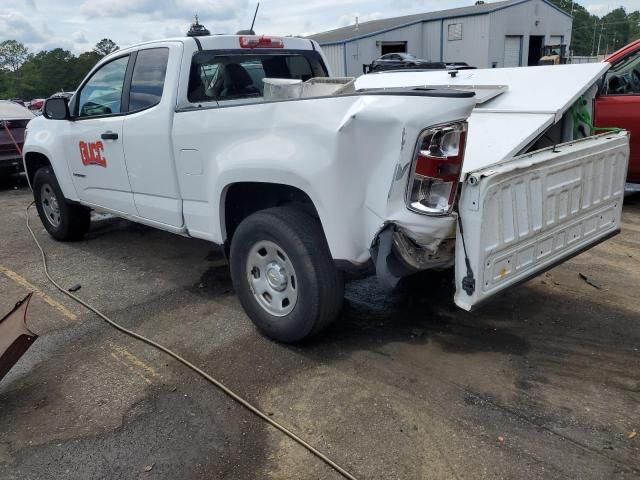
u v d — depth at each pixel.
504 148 3.29
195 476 2.52
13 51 100.50
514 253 2.89
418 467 2.51
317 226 3.24
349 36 32.25
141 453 2.68
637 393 2.95
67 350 3.69
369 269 3.10
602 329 3.61
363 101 2.82
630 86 6.25
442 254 3.08
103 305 4.37
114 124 4.50
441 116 2.67
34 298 4.56
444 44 32.62
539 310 3.91
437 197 2.79
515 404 2.90
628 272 4.53
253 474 2.52
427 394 3.01
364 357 3.40
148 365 3.45
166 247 5.77
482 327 3.70
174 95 3.95
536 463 2.50
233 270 3.64
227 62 4.29
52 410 3.04
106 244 5.96
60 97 5.05
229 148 3.49
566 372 3.16
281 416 2.89
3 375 3.12
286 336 3.45
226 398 3.08
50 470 2.59
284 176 3.13
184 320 4.04
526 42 33.19
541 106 3.58
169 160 4.02
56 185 5.68
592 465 2.47
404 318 3.86
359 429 2.77
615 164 3.45
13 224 7.06
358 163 2.88
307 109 3.03
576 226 3.28
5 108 10.01
